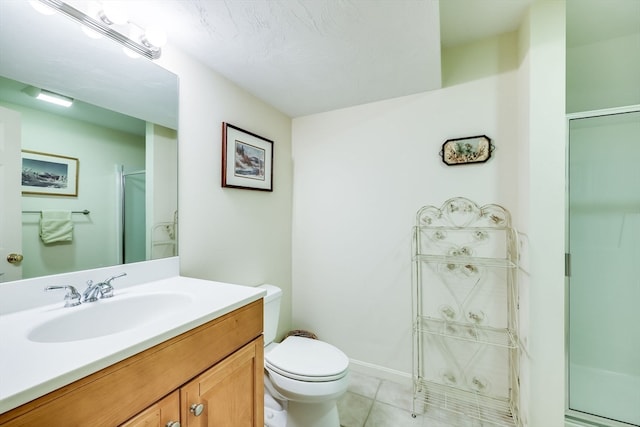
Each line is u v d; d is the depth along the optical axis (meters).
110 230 1.07
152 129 1.21
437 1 1.00
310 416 1.30
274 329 1.67
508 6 1.30
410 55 1.36
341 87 1.70
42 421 0.48
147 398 0.65
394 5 1.02
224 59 1.40
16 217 0.85
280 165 2.09
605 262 1.55
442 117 1.70
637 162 1.48
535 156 1.27
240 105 1.69
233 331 0.92
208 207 1.47
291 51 1.33
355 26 1.14
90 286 0.96
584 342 1.59
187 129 1.36
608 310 1.56
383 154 1.89
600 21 1.46
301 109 2.05
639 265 1.50
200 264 1.43
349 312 2.01
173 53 1.29
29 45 0.88
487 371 1.59
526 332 1.32
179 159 1.32
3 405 0.43
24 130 0.87
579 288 1.60
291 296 2.24
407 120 1.80
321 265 2.12
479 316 1.61
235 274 1.66
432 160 1.73
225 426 0.88
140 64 1.17
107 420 0.57
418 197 1.77
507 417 1.49
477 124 1.60
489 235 1.57
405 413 1.53
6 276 0.82
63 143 0.95
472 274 1.62
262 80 1.61
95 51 1.04
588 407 1.53
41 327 0.75
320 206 2.12
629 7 1.35
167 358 0.70
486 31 1.51
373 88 1.71
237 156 1.65
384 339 1.89
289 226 2.20
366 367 1.94
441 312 1.71
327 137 2.09
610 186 1.52
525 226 1.34
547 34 1.24
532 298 1.27
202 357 0.80
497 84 1.55
